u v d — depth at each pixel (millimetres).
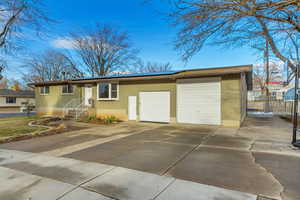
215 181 3277
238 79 9266
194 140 6641
